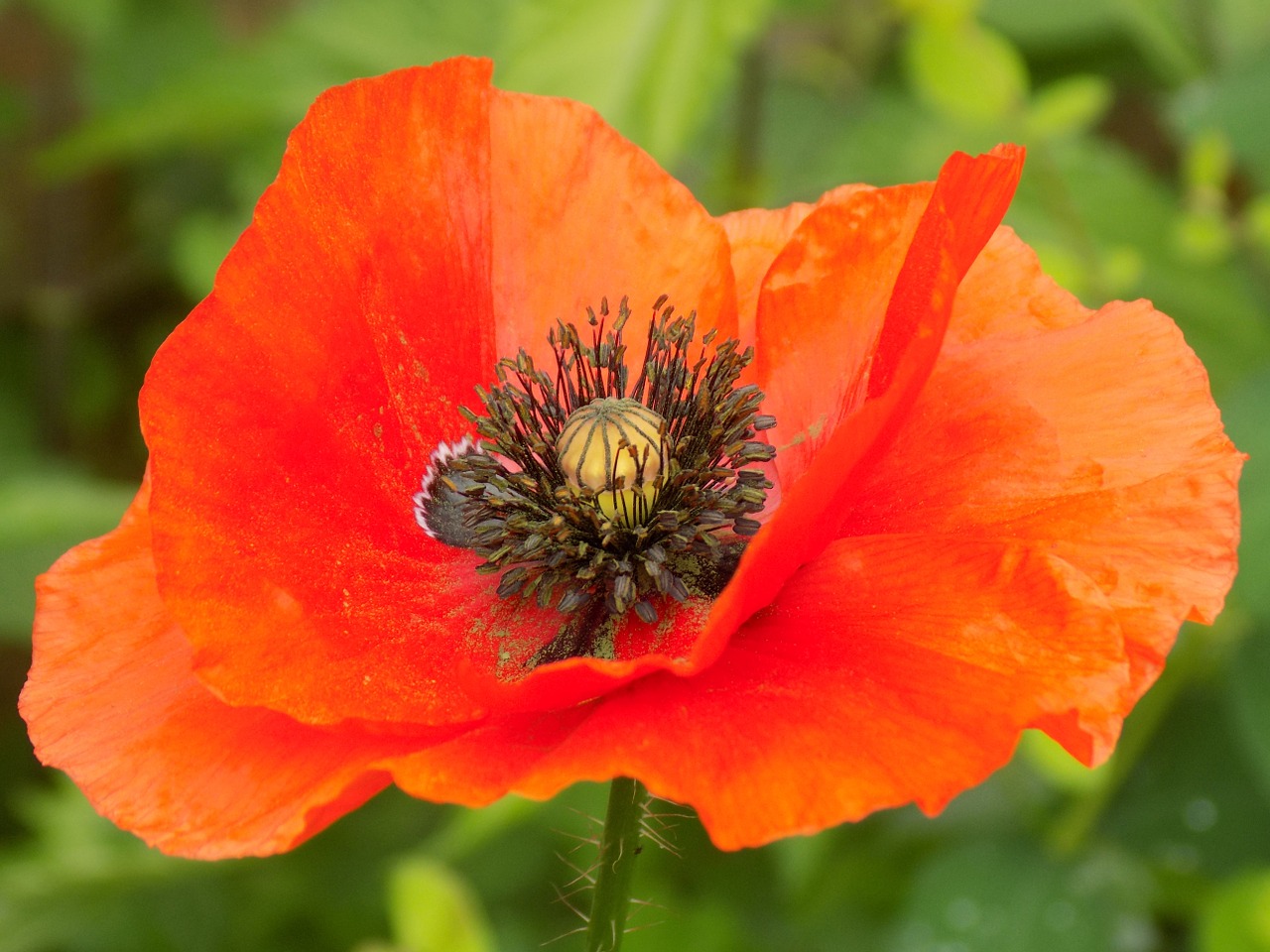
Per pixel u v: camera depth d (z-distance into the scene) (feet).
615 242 0.83
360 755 0.73
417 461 0.81
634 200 0.82
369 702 0.75
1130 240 1.07
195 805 0.73
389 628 0.78
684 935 1.06
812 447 0.81
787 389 0.82
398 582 0.79
